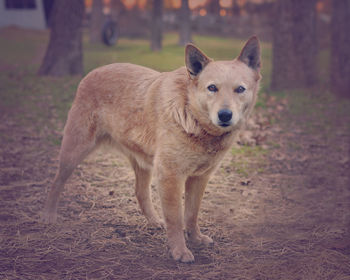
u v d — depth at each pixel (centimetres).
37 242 362
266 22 3070
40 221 401
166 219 347
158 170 343
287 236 390
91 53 1744
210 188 506
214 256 353
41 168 546
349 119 834
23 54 1675
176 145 331
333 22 1089
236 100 315
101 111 390
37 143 643
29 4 2636
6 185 486
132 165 412
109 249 358
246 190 503
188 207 375
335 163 600
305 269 332
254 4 3425
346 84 1064
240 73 323
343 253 358
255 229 405
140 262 338
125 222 414
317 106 932
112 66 403
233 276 321
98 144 409
